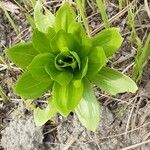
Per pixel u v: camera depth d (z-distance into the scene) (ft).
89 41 0.72
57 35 0.71
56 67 0.72
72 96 0.74
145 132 0.88
